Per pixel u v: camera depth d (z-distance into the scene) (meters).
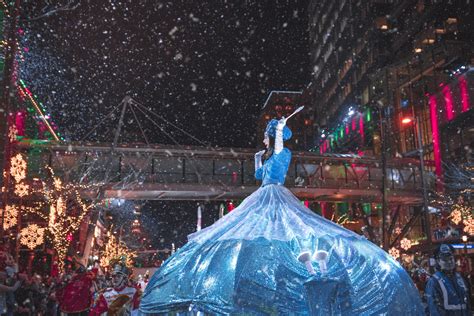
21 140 29.38
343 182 37.12
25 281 11.29
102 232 59.66
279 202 4.90
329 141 82.81
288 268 4.09
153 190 31.09
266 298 3.94
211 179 34.19
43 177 29.48
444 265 5.07
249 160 35.34
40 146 29.58
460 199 36.34
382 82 61.72
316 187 35.34
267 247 4.23
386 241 27.03
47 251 29.59
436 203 38.38
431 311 4.95
